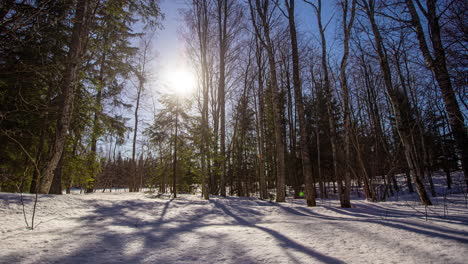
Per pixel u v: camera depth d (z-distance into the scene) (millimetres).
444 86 5426
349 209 8055
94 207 6707
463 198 10539
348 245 2941
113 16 9312
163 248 3061
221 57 17078
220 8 17234
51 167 7602
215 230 4211
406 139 9383
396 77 16047
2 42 5090
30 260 2496
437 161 20859
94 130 11516
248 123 22062
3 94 7336
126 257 2697
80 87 10086
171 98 14133
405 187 20156
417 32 6469
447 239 2867
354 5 9305
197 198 12414
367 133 21609
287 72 18438
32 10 4887
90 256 2719
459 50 4750
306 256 2586
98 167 12000
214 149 14461
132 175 24938
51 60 7902
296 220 5609
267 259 2531
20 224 4367
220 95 17500
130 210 6898
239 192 19078
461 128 5215
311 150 22375
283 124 21562
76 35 8219
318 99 19938
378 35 9703
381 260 2359
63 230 4090
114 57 11242
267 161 21609
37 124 8484
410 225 3830
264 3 12367
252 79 18281
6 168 8539
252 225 4828
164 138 14758
